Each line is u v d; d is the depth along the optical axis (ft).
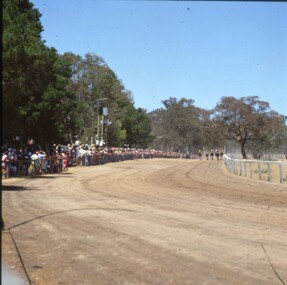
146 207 38.17
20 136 87.40
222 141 330.34
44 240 23.07
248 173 90.68
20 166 78.43
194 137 392.06
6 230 25.29
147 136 358.23
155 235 25.23
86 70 224.94
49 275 16.85
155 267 18.34
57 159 93.56
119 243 22.81
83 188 55.88
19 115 77.00
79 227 27.14
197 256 20.42
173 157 283.38
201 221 30.89
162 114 443.32
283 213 35.50
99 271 17.60
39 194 46.68
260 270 18.20
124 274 17.22
